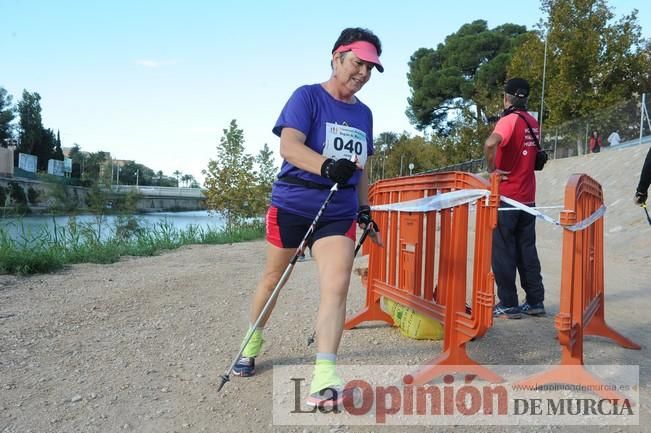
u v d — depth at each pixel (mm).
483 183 3289
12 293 6262
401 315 4422
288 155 3154
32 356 4027
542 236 12703
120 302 5781
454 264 3492
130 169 126938
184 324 4914
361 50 3205
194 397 3312
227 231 15969
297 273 7465
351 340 4355
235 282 6957
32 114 78312
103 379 3596
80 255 9352
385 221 4605
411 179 4125
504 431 2867
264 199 18531
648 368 3756
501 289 4992
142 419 3029
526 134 4828
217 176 18438
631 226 11266
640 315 5305
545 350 4078
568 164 22438
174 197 66938
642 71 29844
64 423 2975
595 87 30016
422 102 53938
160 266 8711
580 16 30219
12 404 3201
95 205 14789
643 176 4551
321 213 3080
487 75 46938
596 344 4305
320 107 3318
